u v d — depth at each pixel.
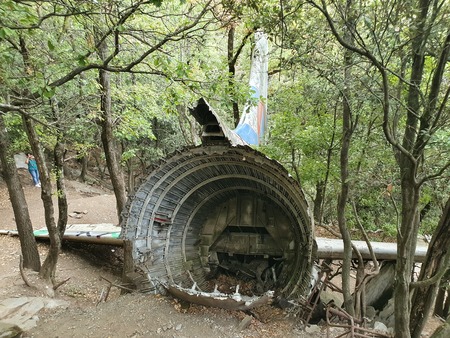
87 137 12.36
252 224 9.02
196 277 8.73
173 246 8.45
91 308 7.29
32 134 7.81
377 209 11.19
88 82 7.84
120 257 13.88
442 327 4.38
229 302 6.36
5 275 8.79
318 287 7.04
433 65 4.57
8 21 3.74
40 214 16.58
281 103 11.27
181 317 6.62
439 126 3.67
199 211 9.08
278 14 4.35
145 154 23.36
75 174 28.02
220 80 6.54
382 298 8.52
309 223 6.59
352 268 8.75
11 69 5.41
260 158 6.46
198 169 7.66
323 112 9.21
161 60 5.38
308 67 4.80
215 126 6.68
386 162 6.47
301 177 10.45
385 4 3.54
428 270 4.77
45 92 4.34
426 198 7.65
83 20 5.39
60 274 10.30
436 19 3.59
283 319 6.80
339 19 4.34
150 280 7.56
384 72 3.47
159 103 15.50
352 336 5.29
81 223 16.52
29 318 6.82
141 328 6.22
